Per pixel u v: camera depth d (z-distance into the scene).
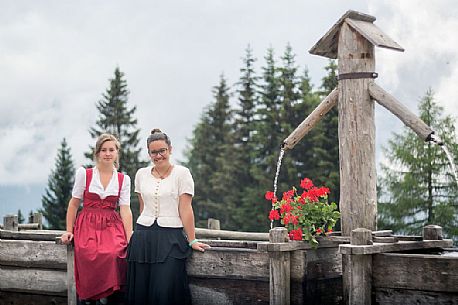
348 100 6.24
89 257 5.96
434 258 5.10
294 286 5.65
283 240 5.57
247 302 5.78
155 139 5.84
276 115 33.91
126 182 6.21
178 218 5.88
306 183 6.00
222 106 37.88
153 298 5.75
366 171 6.18
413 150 28.44
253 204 31.95
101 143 6.11
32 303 6.52
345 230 6.21
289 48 35.75
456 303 5.01
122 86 42.56
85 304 6.04
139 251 5.81
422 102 29.58
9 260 6.59
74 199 6.18
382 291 5.29
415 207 28.12
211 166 36.81
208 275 5.91
